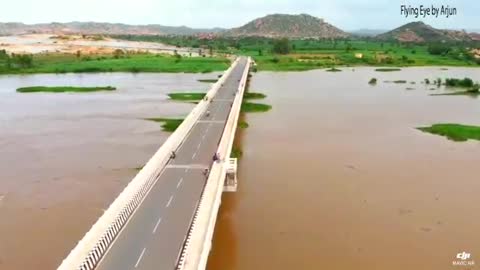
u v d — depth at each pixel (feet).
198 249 111.14
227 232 148.87
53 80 541.34
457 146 251.80
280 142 256.32
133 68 626.64
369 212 164.04
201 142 217.56
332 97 419.33
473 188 187.11
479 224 155.43
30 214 160.97
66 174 200.95
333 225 153.99
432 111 355.36
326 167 212.43
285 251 137.28
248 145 249.96
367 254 135.64
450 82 505.25
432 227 152.97
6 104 372.99
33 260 131.75
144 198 148.15
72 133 274.57
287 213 163.12
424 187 187.83
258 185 189.16
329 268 128.16
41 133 275.18
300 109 356.79
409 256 134.51
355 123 307.17
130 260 110.73
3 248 138.10
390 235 147.33
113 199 173.68
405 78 575.79
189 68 635.66
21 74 596.70
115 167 210.18
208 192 146.00
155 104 373.61
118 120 311.06
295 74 609.83
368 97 421.59
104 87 459.73
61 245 139.95
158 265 108.78
